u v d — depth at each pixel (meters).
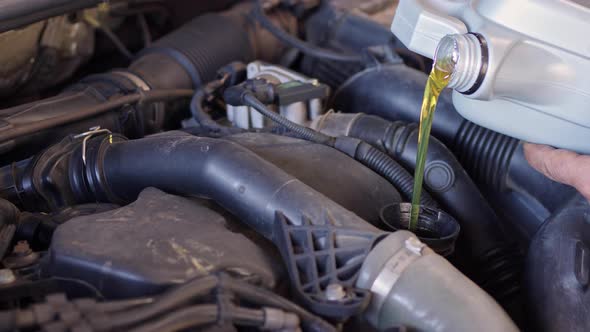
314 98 1.21
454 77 0.82
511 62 0.81
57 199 0.97
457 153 1.14
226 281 0.64
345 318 0.67
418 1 0.91
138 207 0.82
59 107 1.14
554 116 0.84
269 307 0.66
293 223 0.77
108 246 0.71
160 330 0.58
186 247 0.72
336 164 0.98
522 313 0.97
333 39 1.64
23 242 0.83
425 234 0.92
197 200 0.91
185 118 1.45
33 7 1.08
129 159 0.92
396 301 0.68
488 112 0.89
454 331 0.66
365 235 0.73
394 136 1.09
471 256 1.01
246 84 1.19
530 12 0.80
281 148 1.02
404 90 1.24
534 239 0.93
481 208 1.02
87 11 1.43
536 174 1.05
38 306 0.59
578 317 0.79
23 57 1.30
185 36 1.46
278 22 1.63
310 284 0.69
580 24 0.79
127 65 1.68
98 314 0.58
